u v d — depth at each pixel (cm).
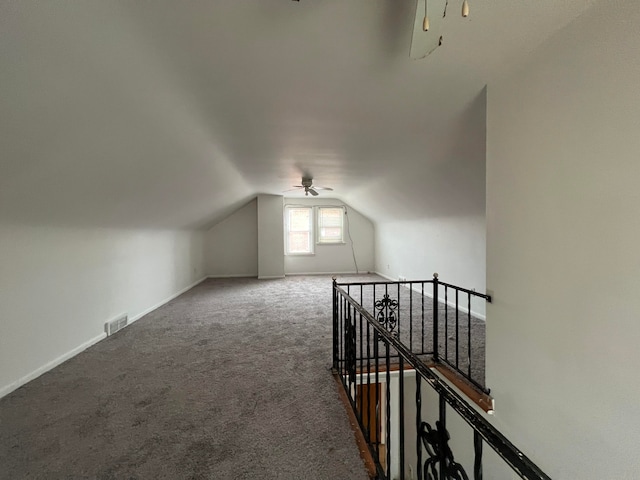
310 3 106
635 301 101
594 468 116
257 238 692
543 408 140
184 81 153
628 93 101
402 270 564
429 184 322
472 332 306
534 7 111
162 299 441
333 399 190
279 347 275
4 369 196
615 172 106
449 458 79
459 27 121
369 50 134
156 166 239
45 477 130
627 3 100
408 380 315
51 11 95
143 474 132
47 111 130
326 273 713
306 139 244
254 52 133
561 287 129
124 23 109
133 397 192
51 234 232
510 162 156
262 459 141
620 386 106
